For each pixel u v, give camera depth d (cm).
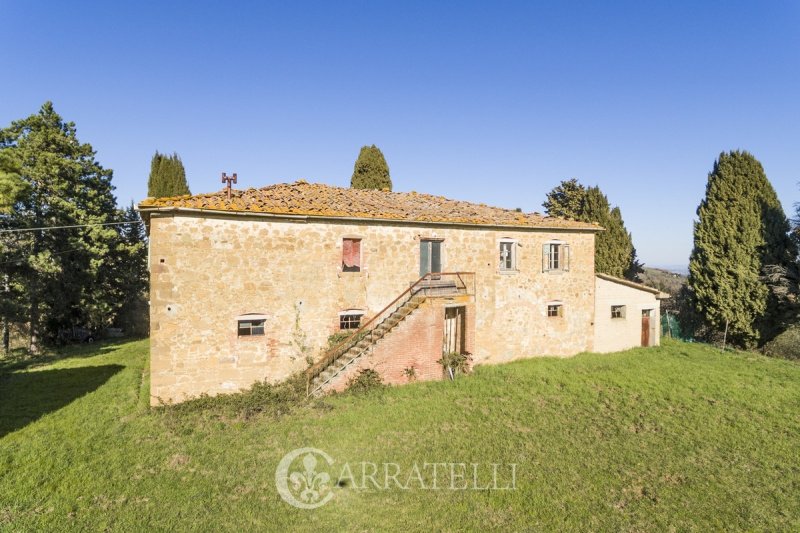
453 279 1652
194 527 689
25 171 2258
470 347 1557
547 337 1873
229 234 1291
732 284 2248
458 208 1892
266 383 1330
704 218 2369
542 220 1906
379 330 1426
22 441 976
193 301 1251
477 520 720
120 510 727
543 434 1052
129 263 2936
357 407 1191
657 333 2169
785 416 1194
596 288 2012
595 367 1688
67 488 788
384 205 1686
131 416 1138
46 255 2209
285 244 1365
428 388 1365
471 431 1056
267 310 1338
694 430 1093
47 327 2603
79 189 2538
